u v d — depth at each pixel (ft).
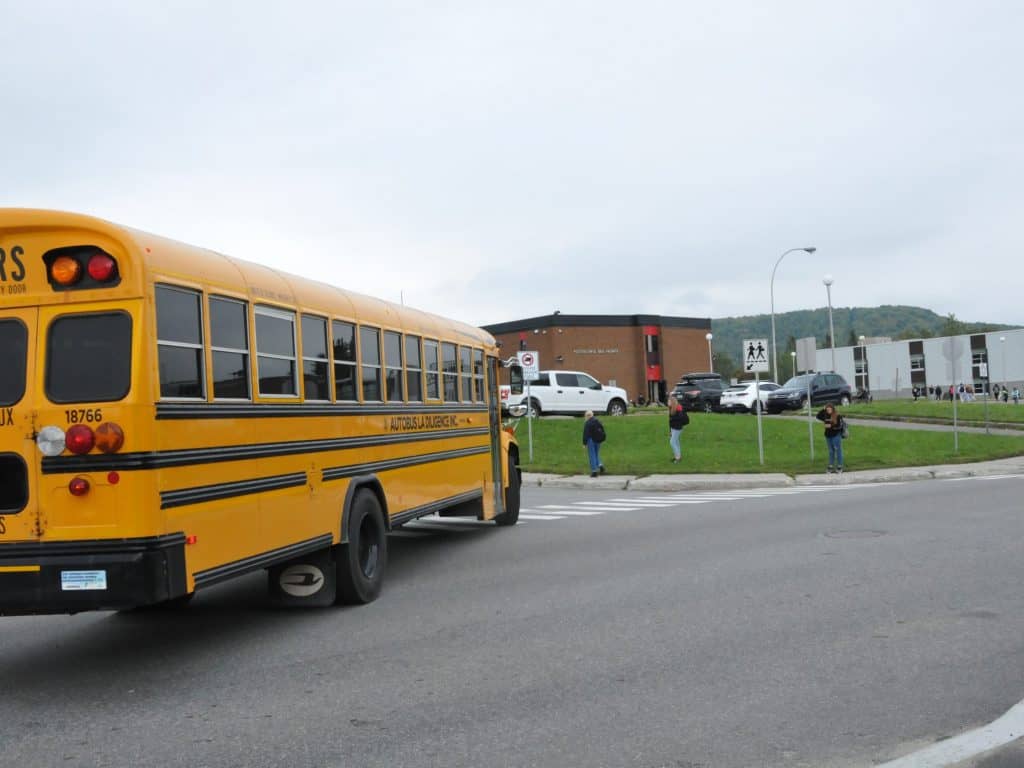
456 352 41.22
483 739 16.75
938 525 43.37
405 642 24.34
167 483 20.80
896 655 21.53
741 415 115.24
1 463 20.71
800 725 17.03
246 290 24.62
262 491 24.66
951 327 479.41
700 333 233.55
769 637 23.49
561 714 18.02
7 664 23.77
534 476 79.05
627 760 15.52
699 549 38.45
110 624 28.37
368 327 32.09
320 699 19.58
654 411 138.10
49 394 20.74
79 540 20.25
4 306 21.15
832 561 34.42
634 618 26.09
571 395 117.29
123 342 20.56
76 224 20.70
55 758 16.55
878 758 15.37
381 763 15.74
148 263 20.89
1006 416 126.41
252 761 16.06
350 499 29.45
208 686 20.93
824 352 333.21
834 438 78.38
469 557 38.83
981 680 19.54
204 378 22.56
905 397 306.55
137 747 16.99
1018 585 29.14
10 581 20.35
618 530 45.96
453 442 40.11
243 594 32.99
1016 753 15.44
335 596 29.12
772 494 64.13
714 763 15.31
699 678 20.13
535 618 26.55
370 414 31.71
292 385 26.81
